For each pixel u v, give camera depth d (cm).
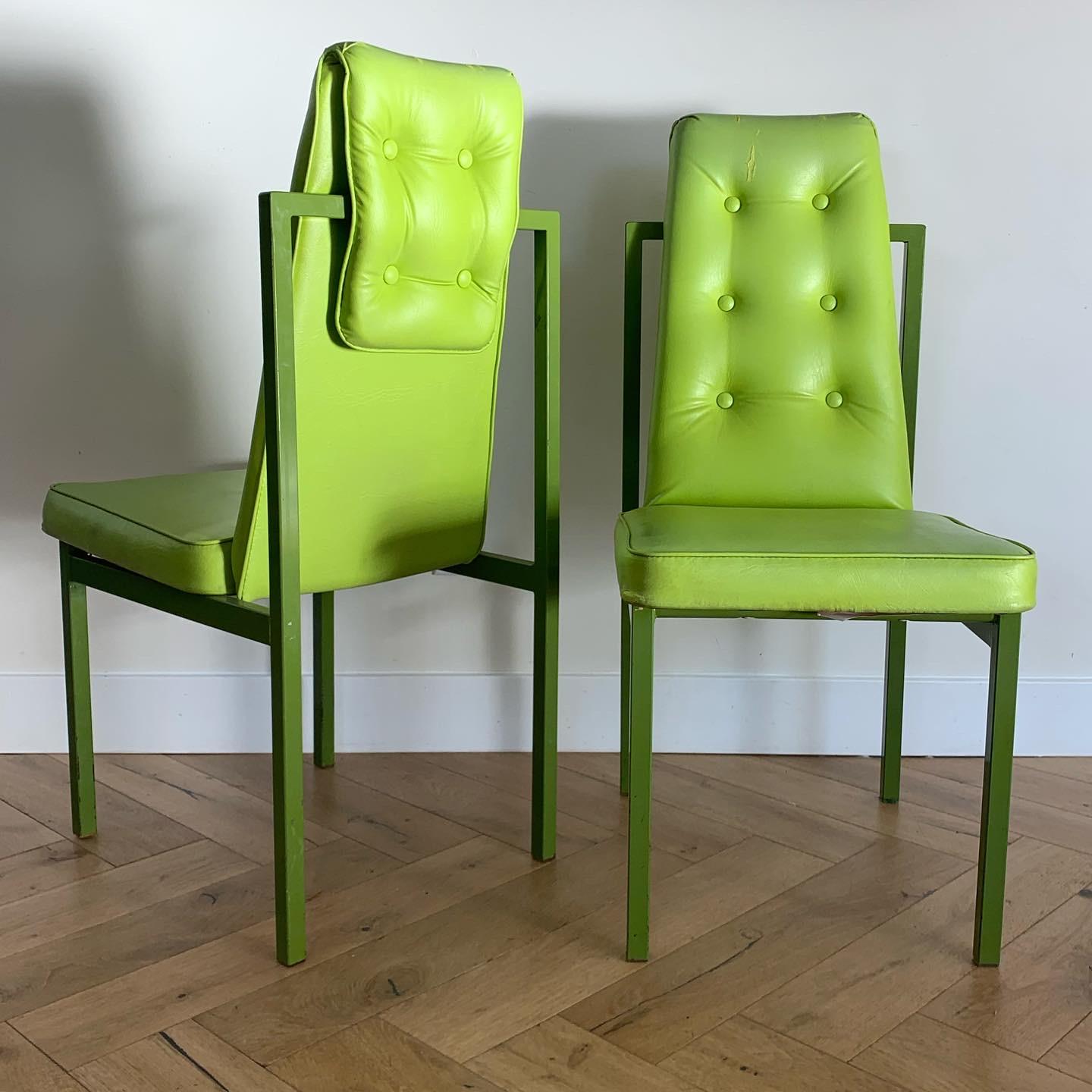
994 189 198
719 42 197
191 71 196
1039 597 209
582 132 199
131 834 180
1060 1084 124
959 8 194
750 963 146
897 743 191
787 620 211
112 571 165
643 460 208
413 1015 135
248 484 142
